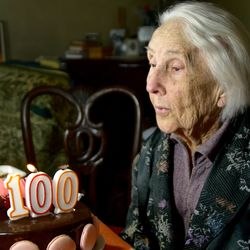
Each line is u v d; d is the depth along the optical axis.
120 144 2.86
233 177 0.90
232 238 0.89
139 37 3.17
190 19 0.86
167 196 1.00
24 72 2.54
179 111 0.89
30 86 2.38
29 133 1.59
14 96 2.40
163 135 1.08
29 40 3.36
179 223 1.02
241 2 2.95
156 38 0.89
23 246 0.74
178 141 0.99
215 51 0.84
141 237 1.06
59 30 3.44
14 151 2.45
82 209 0.87
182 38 0.86
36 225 0.78
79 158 1.60
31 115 2.33
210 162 0.94
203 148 0.93
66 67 2.90
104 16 3.58
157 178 1.02
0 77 2.49
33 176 0.81
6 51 3.29
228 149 0.92
